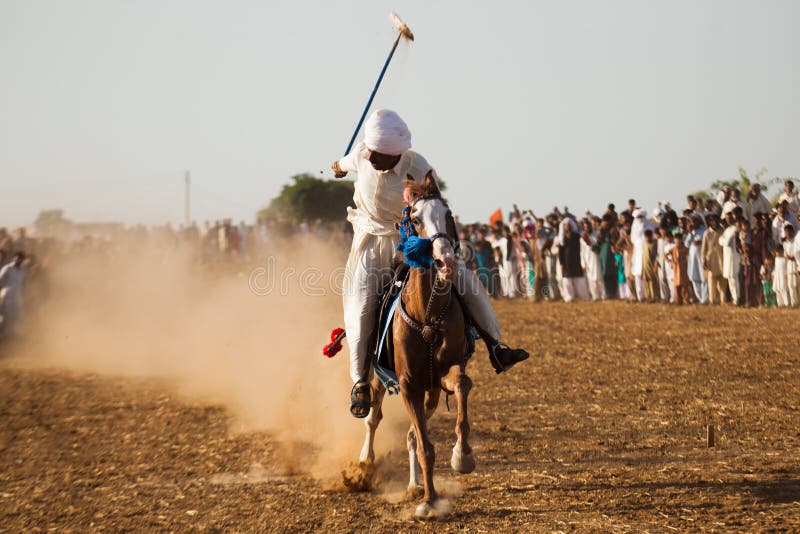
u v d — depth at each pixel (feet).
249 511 30.71
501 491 32.01
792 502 29.01
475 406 48.85
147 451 40.91
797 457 35.42
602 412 45.98
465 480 33.94
